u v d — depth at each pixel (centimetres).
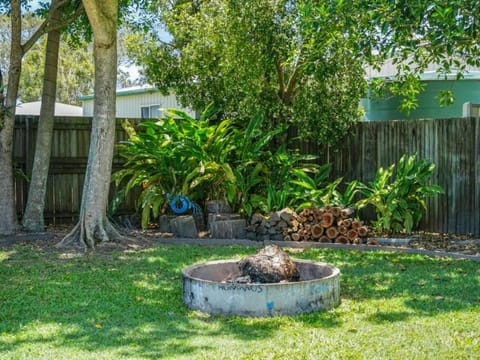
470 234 902
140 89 1580
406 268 644
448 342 383
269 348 374
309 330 416
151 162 977
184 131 955
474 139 895
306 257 725
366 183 1014
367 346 377
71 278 586
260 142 960
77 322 434
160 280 584
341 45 854
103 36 787
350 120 1005
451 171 920
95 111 812
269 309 455
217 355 360
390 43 695
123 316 452
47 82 911
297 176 965
